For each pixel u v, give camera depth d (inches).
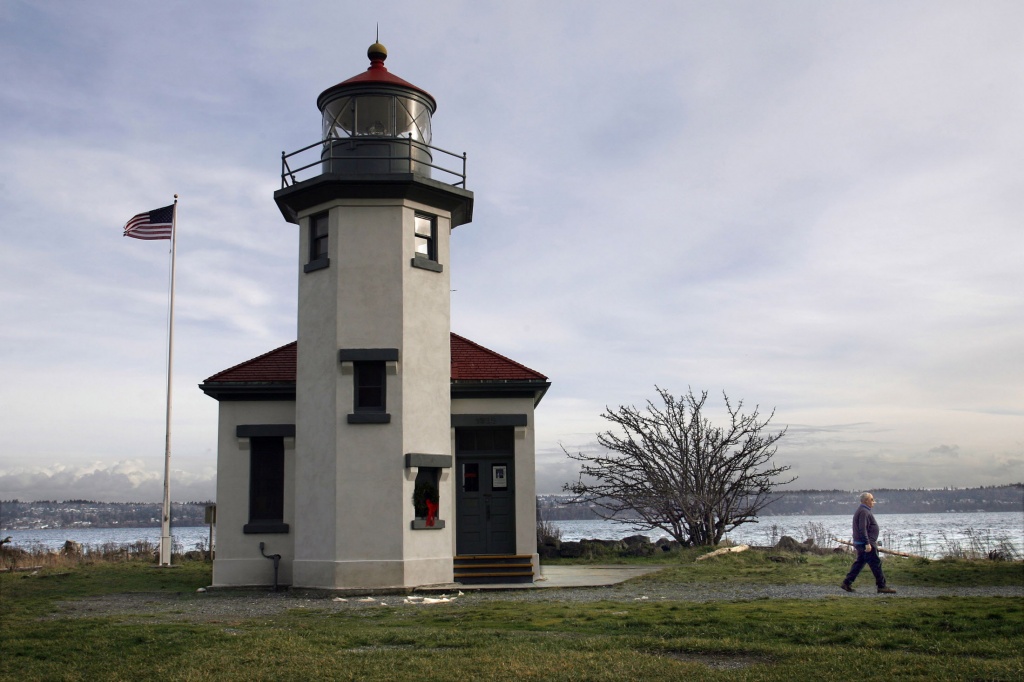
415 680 355.3
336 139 789.2
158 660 408.2
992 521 4328.3
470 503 829.2
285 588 777.6
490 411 827.4
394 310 751.7
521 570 772.0
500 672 364.5
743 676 349.7
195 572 947.3
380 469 733.3
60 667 399.9
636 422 1194.0
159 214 1216.2
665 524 1205.7
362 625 511.8
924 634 433.7
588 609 562.6
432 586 732.7
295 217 829.8
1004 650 390.0
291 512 804.0
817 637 432.5
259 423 813.9
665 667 368.2
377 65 829.8
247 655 410.3
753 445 1172.5
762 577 757.9
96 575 914.1
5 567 1036.5
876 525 636.1
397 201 764.6
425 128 824.3
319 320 764.0
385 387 746.2
